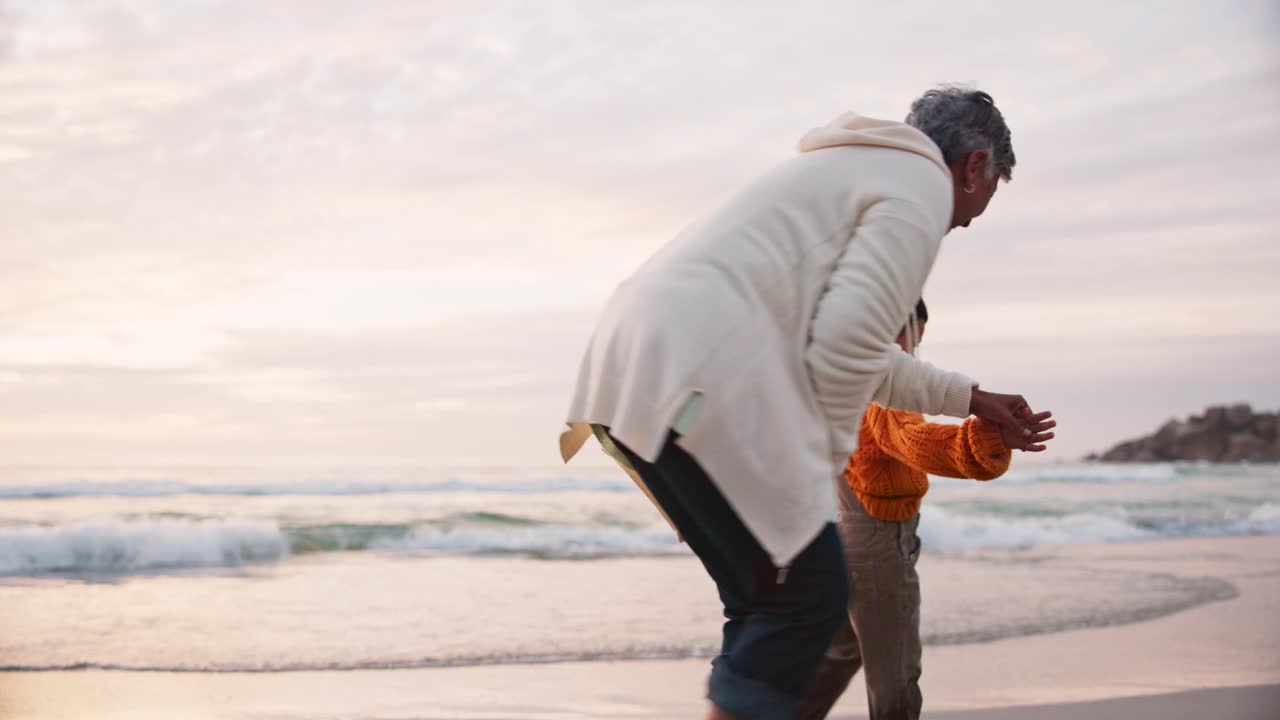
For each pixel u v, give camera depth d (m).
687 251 1.68
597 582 7.55
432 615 6.11
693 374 1.56
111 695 4.10
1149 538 12.15
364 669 4.62
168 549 9.19
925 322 2.37
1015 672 4.67
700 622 5.88
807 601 1.67
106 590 7.15
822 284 1.66
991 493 20.25
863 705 4.14
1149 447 38.03
